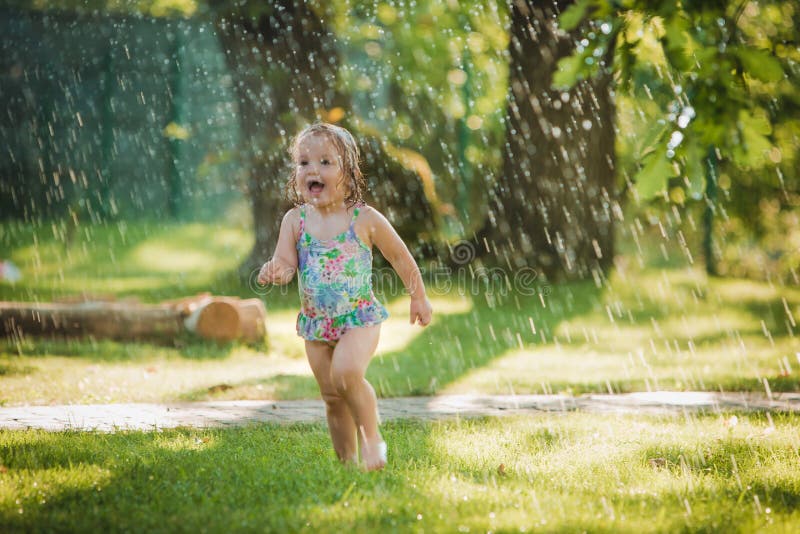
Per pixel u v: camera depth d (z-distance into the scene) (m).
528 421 7.45
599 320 14.98
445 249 19.02
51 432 6.70
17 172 29.39
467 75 26.83
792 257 21.98
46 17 29.22
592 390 9.50
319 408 8.28
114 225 29.20
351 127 19.14
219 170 30.67
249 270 19.52
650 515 4.60
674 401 8.73
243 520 4.38
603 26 7.15
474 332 13.80
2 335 12.33
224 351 12.09
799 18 16.75
